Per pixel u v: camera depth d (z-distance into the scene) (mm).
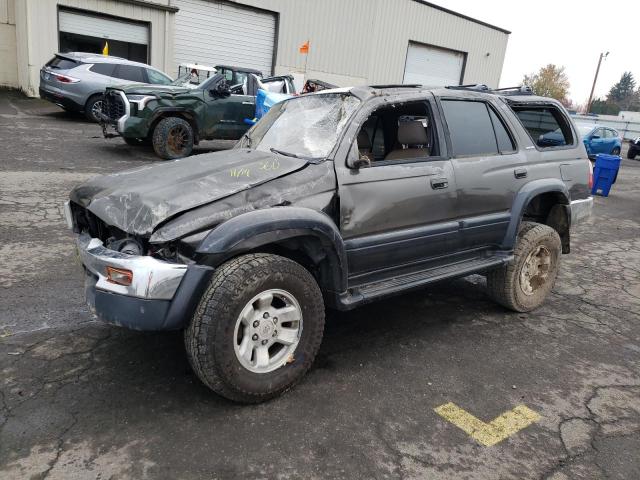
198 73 14578
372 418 3010
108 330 3846
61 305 4207
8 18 20016
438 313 4664
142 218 2855
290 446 2715
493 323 4512
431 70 30219
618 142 20797
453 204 3965
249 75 12055
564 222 5012
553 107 5023
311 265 3418
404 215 3672
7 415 2816
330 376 3447
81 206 3422
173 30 20062
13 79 20688
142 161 10500
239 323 2865
